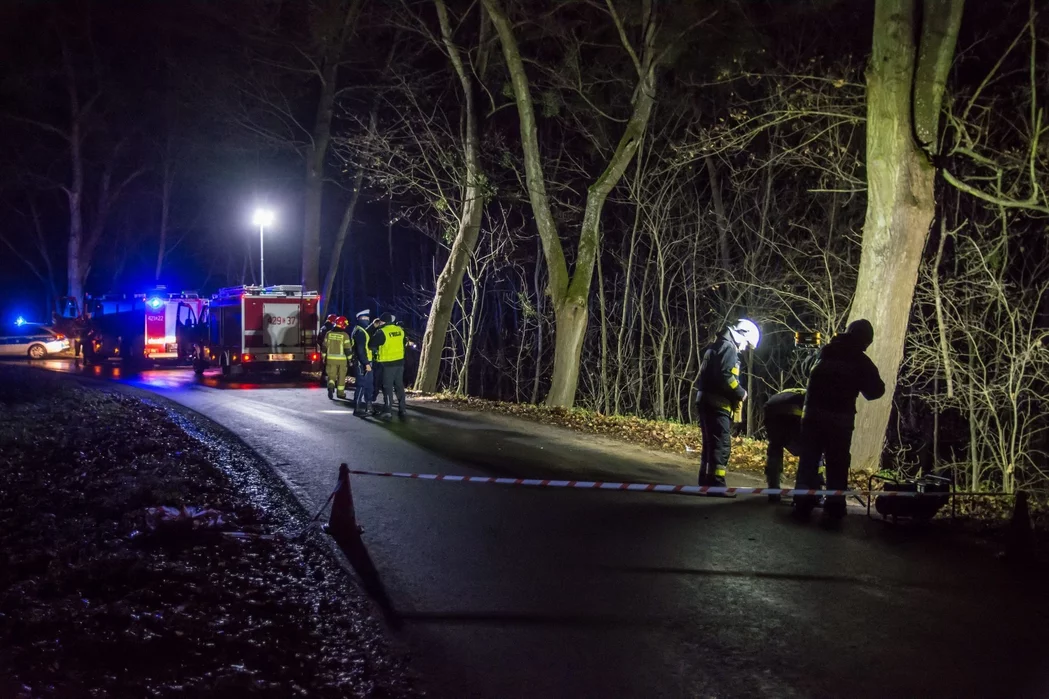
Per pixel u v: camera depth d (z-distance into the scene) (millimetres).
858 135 17906
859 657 5145
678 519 8188
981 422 18219
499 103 25062
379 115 29391
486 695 4703
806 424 8281
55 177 44625
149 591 6004
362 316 15898
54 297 50188
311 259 29406
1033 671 4961
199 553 7039
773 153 20828
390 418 15297
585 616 5773
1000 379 17422
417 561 6906
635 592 6211
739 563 6855
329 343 18531
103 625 5391
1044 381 17516
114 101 40469
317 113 29219
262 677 4875
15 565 6594
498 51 22562
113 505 8562
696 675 4922
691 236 28859
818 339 9000
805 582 6422
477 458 11430
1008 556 6961
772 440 9094
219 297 24609
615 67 22094
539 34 20984
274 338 23141
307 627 5695
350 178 31016
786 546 7316
